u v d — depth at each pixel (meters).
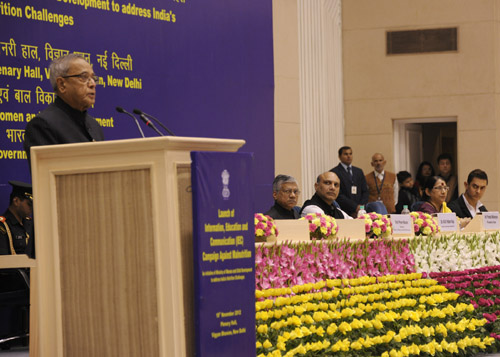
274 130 10.62
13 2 7.13
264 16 10.38
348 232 5.62
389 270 5.92
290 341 4.55
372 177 12.86
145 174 2.83
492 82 13.70
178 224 2.83
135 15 8.45
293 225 5.07
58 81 4.12
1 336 5.88
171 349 2.79
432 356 5.54
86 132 4.21
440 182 8.41
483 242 7.36
